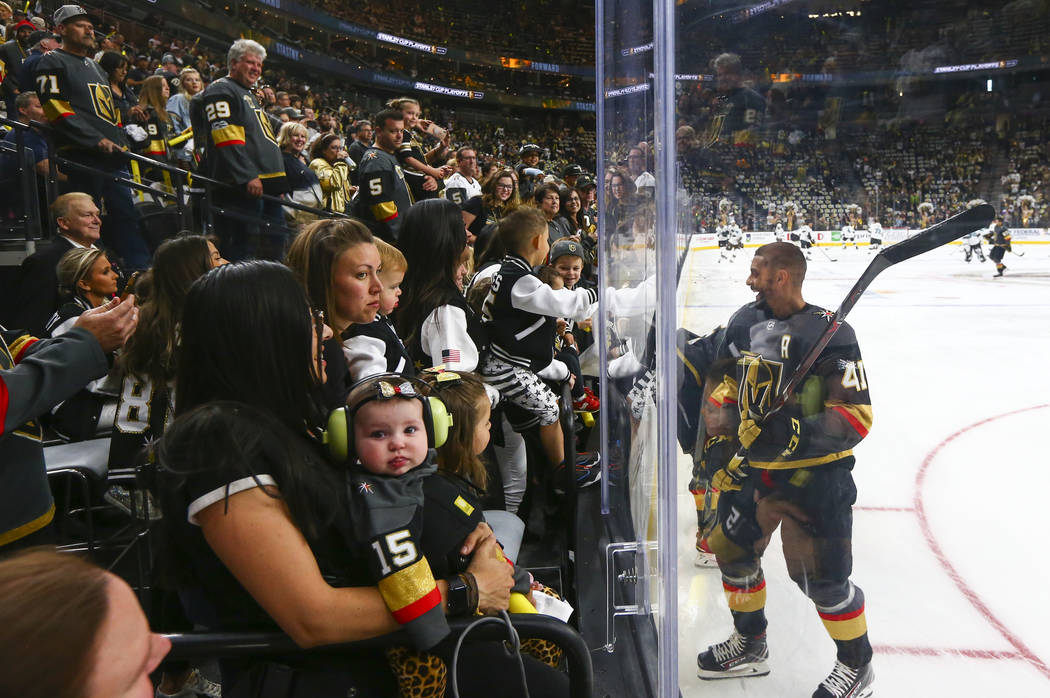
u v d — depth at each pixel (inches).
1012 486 61.9
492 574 47.6
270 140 191.5
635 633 74.8
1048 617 51.3
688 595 47.4
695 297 43.3
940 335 62.6
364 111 1067.3
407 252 100.1
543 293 101.7
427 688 45.0
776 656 47.4
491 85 1326.3
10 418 51.5
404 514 43.5
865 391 42.9
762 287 41.4
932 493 61.2
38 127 171.2
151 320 87.1
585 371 160.7
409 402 44.9
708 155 40.8
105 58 203.0
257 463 40.0
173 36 781.9
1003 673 47.6
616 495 98.9
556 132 1370.6
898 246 37.3
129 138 203.6
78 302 115.6
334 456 44.3
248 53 182.2
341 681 43.4
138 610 22.7
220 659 42.4
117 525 108.9
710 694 48.2
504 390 105.1
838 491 44.7
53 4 507.2
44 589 20.7
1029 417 70.7
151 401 89.9
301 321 44.4
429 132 327.9
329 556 43.5
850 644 47.4
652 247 62.5
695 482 46.0
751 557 46.6
